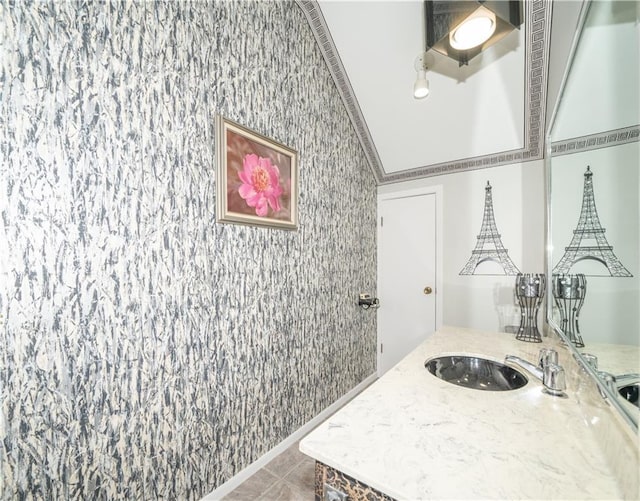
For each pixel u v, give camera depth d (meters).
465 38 1.43
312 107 2.10
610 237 0.83
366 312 2.86
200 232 1.34
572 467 0.64
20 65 0.85
